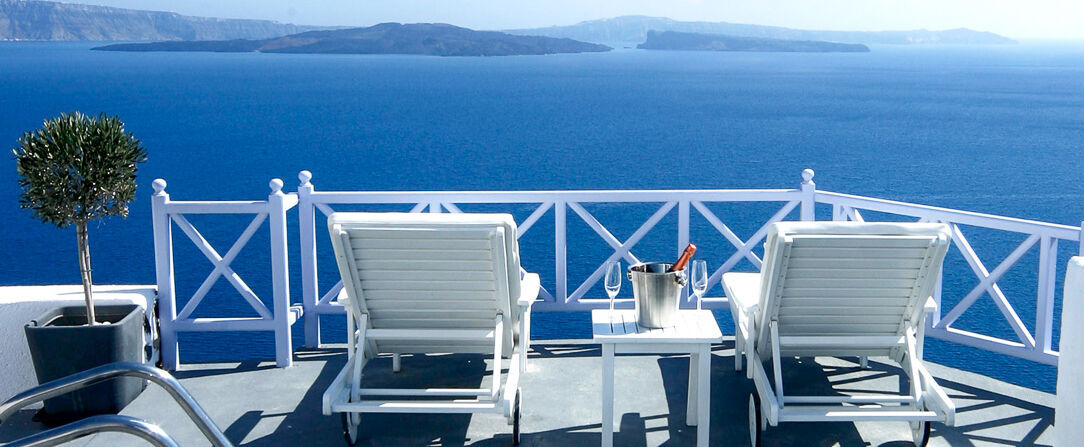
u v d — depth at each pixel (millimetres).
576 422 3654
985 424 3598
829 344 3441
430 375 4219
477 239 3256
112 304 3988
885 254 3176
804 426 3594
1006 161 50156
